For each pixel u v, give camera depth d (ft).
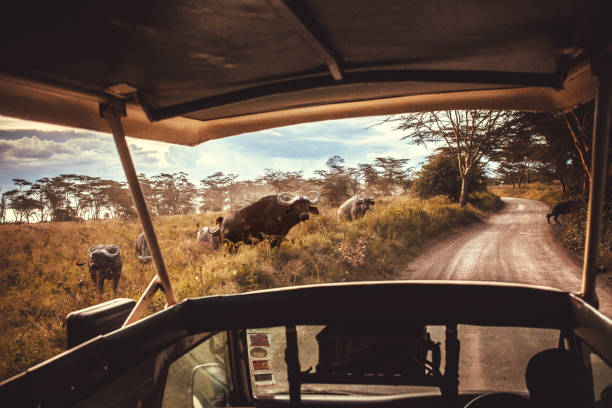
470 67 4.86
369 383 4.91
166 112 5.66
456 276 29.96
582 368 4.22
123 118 5.75
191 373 5.09
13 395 2.80
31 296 25.11
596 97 4.35
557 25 3.75
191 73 4.75
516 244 44.01
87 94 4.91
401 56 4.50
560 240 45.47
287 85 5.09
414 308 4.98
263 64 4.61
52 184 133.18
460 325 4.90
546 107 5.55
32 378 2.98
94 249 28.55
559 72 4.85
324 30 3.84
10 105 4.50
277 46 4.15
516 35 3.97
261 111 6.45
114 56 4.17
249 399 5.51
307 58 4.50
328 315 5.19
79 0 3.03
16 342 17.02
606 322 3.75
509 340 4.63
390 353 4.91
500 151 79.36
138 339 4.27
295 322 5.24
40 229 72.02
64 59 4.12
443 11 3.47
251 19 3.53
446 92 5.97
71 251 47.78
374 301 5.14
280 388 5.47
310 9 3.41
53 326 19.10
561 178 81.05
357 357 4.96
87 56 4.10
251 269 24.13
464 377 4.62
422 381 4.78
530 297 4.83
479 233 54.95
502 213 88.28
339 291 5.23
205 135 6.82
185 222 72.54
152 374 4.45
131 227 71.36
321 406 5.16
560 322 4.70
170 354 4.80
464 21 3.66
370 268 31.01
